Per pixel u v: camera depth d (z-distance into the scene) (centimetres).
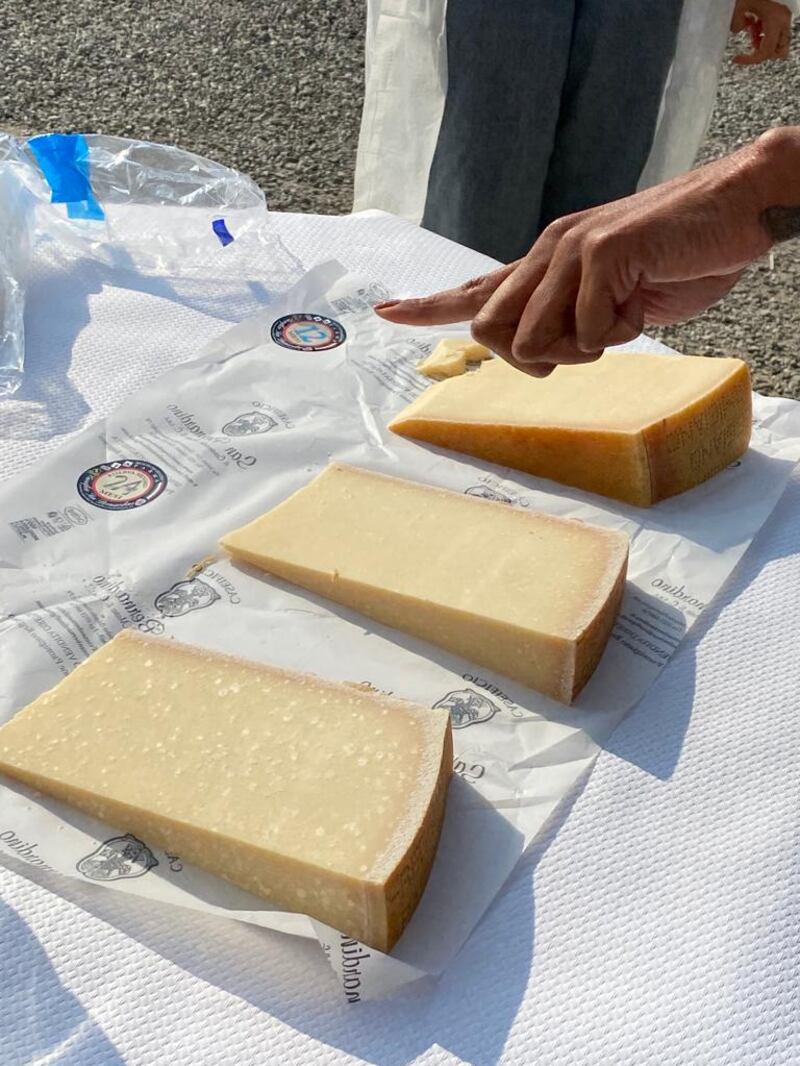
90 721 80
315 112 386
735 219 87
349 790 74
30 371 120
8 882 72
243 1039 64
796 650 92
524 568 93
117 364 123
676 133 203
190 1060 63
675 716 86
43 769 77
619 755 82
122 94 391
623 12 182
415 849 70
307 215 150
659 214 86
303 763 76
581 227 89
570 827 77
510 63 183
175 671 84
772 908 72
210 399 116
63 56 414
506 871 74
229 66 414
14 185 133
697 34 190
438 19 186
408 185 207
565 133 199
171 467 107
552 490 109
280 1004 66
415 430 114
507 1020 66
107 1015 65
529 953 69
